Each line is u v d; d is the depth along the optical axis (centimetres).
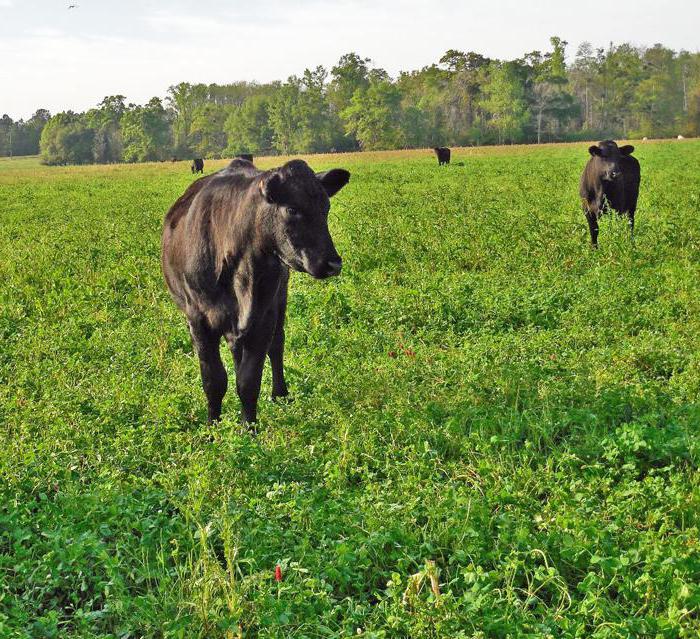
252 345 669
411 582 432
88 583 471
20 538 488
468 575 445
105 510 518
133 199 3216
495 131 12706
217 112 15300
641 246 1376
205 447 642
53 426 677
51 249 1633
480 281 1190
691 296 1044
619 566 446
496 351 843
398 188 3111
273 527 503
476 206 2120
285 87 13300
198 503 513
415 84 15112
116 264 1450
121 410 731
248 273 638
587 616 422
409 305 1040
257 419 709
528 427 664
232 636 406
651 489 536
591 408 684
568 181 2995
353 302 1091
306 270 598
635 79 13550
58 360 886
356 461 612
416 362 826
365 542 480
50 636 418
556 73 12862
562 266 1267
